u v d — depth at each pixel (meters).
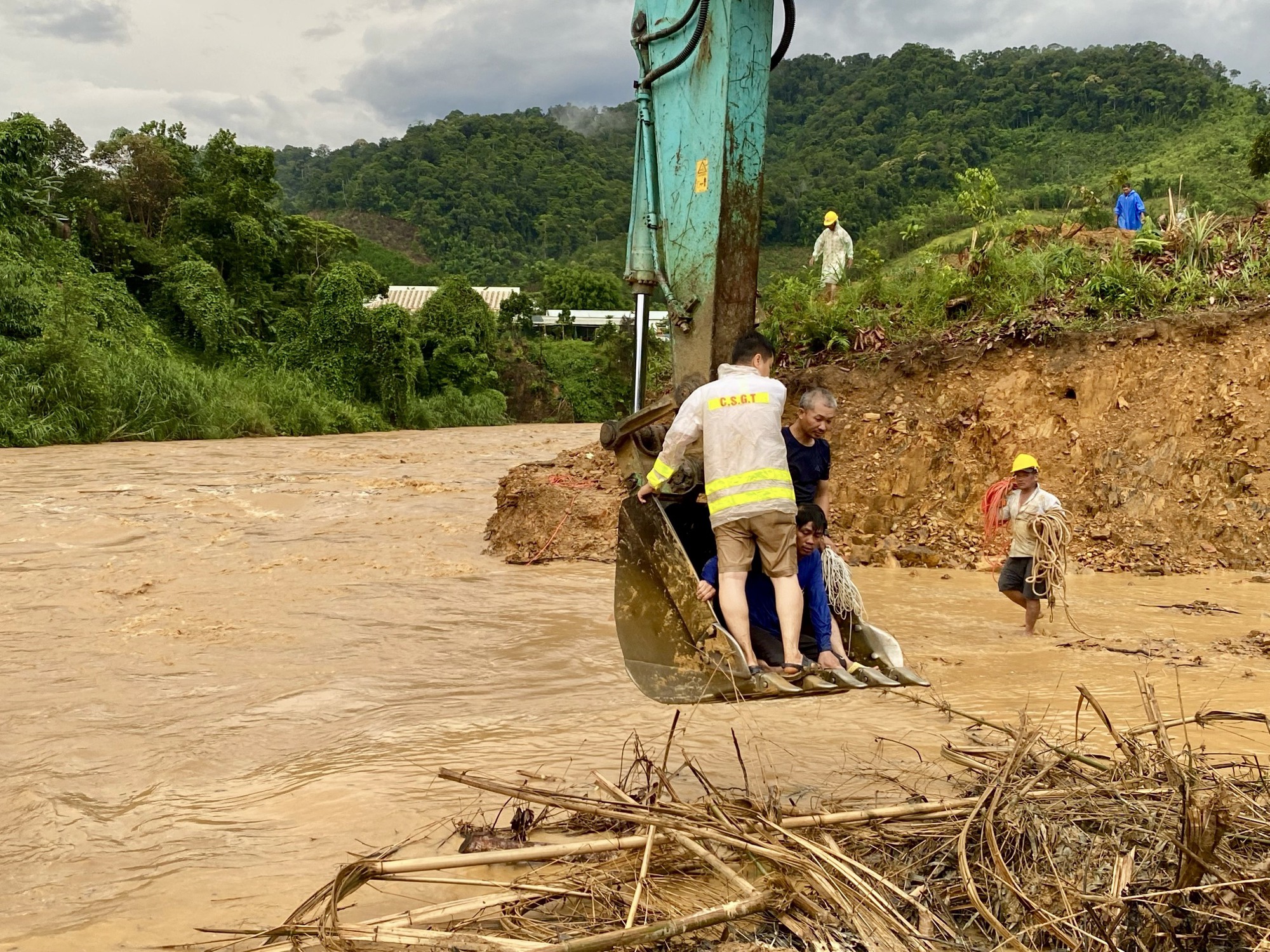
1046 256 14.45
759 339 5.11
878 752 5.44
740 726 5.94
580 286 83.81
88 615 8.99
